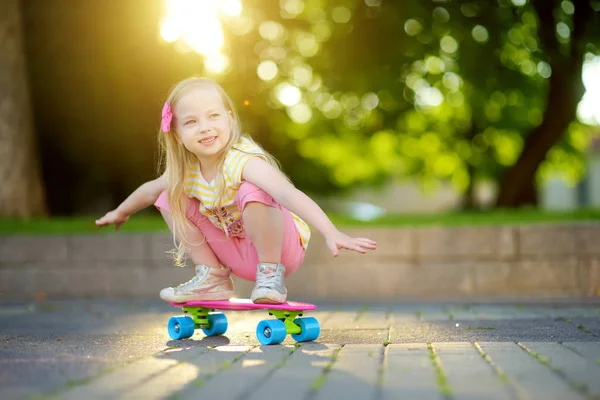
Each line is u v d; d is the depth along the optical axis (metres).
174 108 4.77
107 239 9.65
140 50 15.78
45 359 3.85
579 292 9.09
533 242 9.17
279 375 3.31
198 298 4.98
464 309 7.31
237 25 17.28
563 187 43.44
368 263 9.36
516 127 22.16
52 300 9.26
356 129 20.70
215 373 3.38
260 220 4.59
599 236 9.09
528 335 4.99
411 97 18.58
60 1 15.52
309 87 18.69
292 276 9.42
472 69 17.44
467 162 24.42
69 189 19.22
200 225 4.97
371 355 3.86
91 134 17.12
